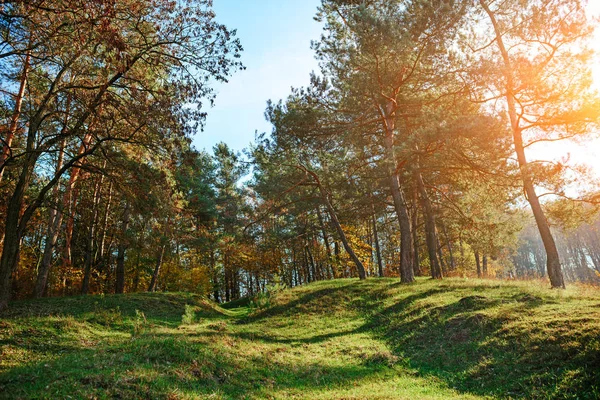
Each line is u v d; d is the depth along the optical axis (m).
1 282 14.19
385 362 10.90
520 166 17.86
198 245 33.62
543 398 7.16
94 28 11.77
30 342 11.24
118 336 13.37
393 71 20.11
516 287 16.22
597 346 7.99
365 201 30.92
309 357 11.64
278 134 24.06
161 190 16.19
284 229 44.56
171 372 7.95
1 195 21.64
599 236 70.38
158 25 13.74
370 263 46.31
